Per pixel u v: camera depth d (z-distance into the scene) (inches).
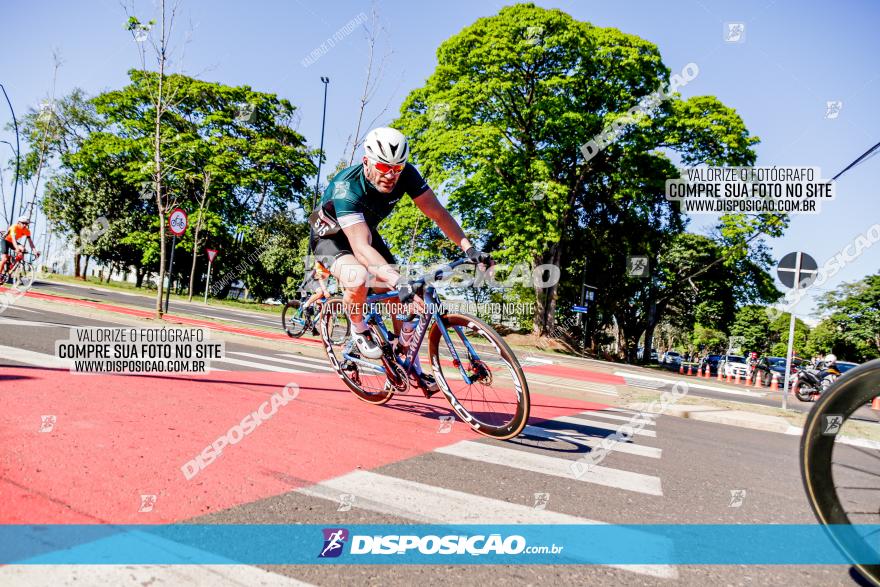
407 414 156.9
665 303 1375.5
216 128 1275.8
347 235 132.6
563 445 138.3
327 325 175.5
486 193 876.0
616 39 880.9
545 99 845.2
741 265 1268.5
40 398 132.0
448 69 887.1
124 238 1293.1
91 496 79.4
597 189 1043.3
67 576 58.6
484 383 130.1
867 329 1759.4
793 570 74.8
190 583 59.2
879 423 72.2
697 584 68.3
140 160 1253.7
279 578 61.9
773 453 168.4
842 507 74.8
